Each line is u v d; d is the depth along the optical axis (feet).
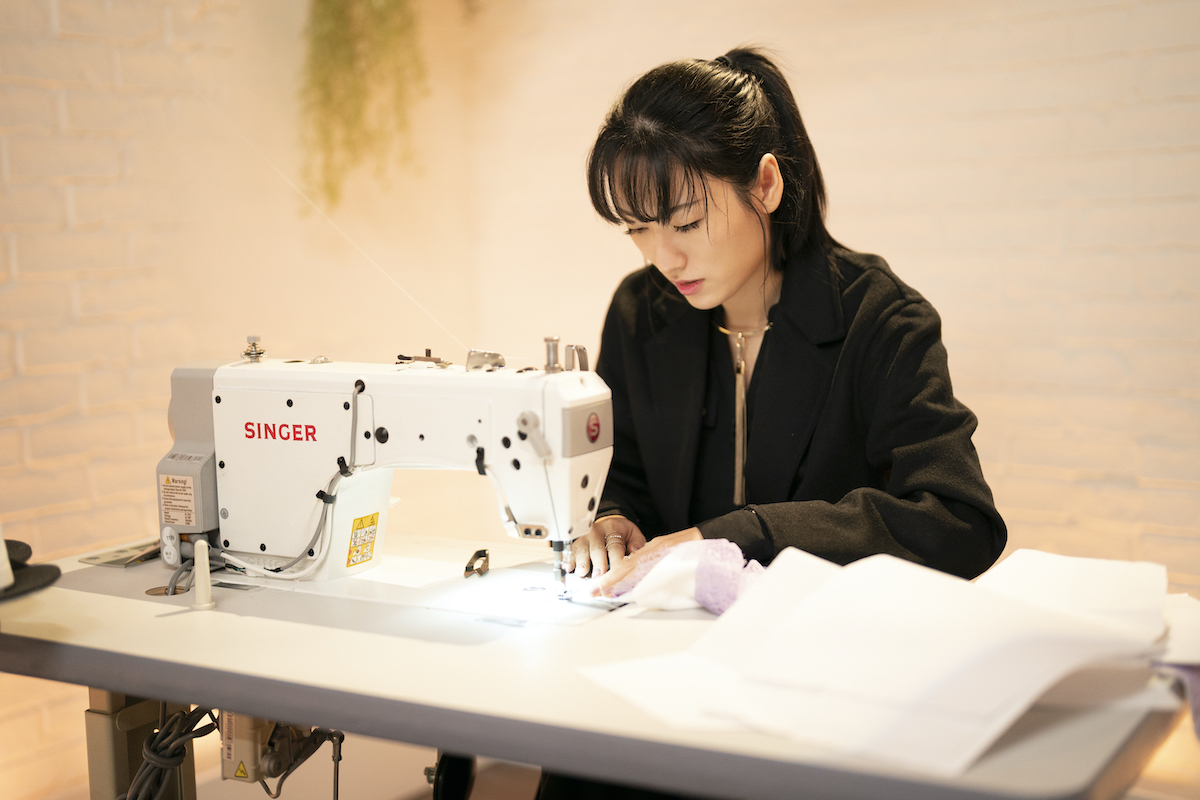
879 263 4.42
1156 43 6.95
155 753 3.72
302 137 8.10
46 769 6.18
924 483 3.84
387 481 3.99
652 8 8.95
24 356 5.96
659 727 2.42
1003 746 2.25
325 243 8.39
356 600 3.56
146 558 4.09
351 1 8.49
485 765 7.29
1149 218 7.10
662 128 3.77
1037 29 7.32
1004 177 7.54
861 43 7.95
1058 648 2.38
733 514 3.76
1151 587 3.05
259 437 3.82
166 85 6.80
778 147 4.13
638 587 3.39
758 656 2.65
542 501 3.54
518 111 9.75
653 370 4.76
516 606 3.46
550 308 9.84
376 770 6.06
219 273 7.30
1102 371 7.34
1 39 5.76
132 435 6.60
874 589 2.69
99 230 6.36
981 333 7.72
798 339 4.38
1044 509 7.59
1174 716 2.51
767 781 2.25
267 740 3.77
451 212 9.88
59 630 3.24
